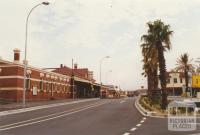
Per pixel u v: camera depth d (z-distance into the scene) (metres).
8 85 53.75
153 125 20.84
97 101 61.91
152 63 52.84
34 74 59.69
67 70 102.56
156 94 55.91
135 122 23.16
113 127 19.58
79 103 53.72
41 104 46.41
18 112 34.03
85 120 24.94
